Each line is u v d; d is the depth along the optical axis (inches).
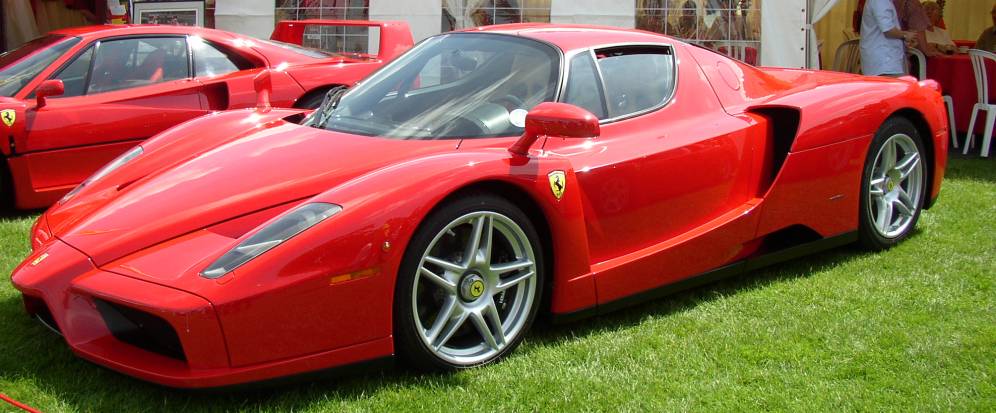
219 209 100.8
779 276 141.8
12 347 109.5
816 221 141.8
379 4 311.0
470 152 103.7
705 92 136.2
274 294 87.5
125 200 107.4
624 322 121.1
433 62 132.4
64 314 95.3
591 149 116.8
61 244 101.3
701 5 300.4
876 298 129.3
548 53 126.2
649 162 119.6
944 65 289.6
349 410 92.7
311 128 124.6
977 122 277.1
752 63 303.4
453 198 98.7
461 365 102.7
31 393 96.4
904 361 106.3
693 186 125.6
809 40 306.5
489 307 104.5
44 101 192.9
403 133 117.2
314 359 91.2
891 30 282.7
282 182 104.9
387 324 94.9
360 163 108.5
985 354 108.0
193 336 85.4
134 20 342.3
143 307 86.7
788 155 135.0
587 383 99.9
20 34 331.0
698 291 134.7
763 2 299.3
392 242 93.0
